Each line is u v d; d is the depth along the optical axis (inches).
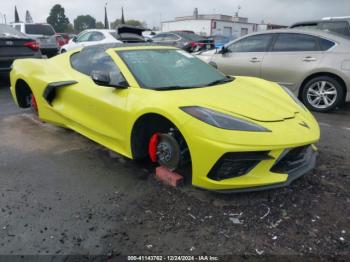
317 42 229.1
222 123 102.8
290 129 108.7
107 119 135.8
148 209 107.7
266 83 152.7
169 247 90.1
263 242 92.0
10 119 210.2
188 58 158.6
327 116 220.4
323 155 150.7
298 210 106.7
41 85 170.7
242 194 115.3
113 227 98.7
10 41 307.6
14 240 93.0
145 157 132.0
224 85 136.9
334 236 94.3
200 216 103.6
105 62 145.8
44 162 144.6
